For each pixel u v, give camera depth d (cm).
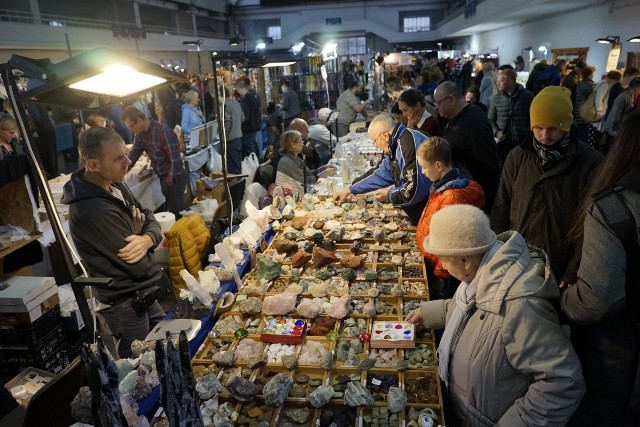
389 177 345
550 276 135
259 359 173
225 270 234
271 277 234
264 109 1098
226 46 2666
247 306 206
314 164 558
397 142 298
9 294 263
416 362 171
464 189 225
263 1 2764
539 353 126
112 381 104
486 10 1284
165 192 491
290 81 1014
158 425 144
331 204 339
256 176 439
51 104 152
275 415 150
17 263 312
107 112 686
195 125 735
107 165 194
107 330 222
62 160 959
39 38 1246
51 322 281
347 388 154
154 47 1834
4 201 294
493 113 575
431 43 2639
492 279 134
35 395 152
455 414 155
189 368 112
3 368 275
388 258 256
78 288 151
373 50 2773
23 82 553
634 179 124
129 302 213
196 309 208
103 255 202
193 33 2322
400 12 2686
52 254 346
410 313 192
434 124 349
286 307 205
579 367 126
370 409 151
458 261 143
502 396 138
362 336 185
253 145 806
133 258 207
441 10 2658
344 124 809
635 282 126
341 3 2708
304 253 253
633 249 124
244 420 148
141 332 219
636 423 139
